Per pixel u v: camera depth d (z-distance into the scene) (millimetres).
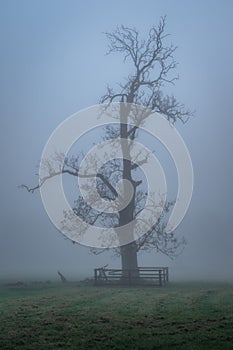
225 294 28547
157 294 29172
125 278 37000
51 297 27844
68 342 15477
